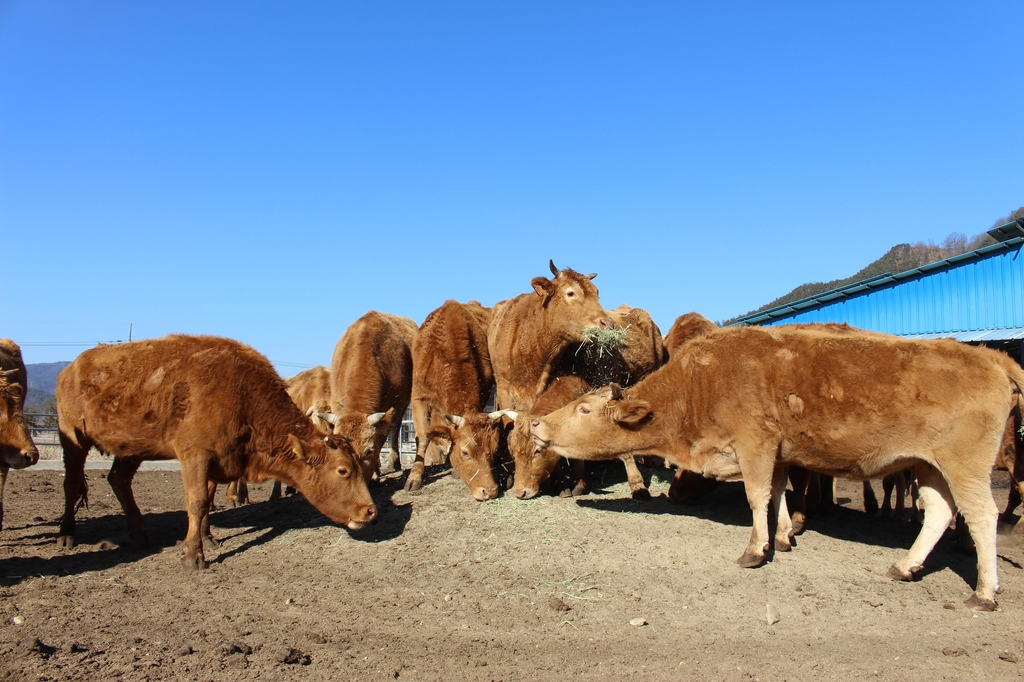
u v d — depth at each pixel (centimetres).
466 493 941
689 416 741
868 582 665
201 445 732
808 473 809
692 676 495
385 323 1172
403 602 632
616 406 759
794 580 661
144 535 823
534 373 1028
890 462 666
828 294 2436
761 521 688
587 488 962
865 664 514
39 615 582
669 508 873
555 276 1005
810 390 678
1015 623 593
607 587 651
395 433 1285
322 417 980
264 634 559
